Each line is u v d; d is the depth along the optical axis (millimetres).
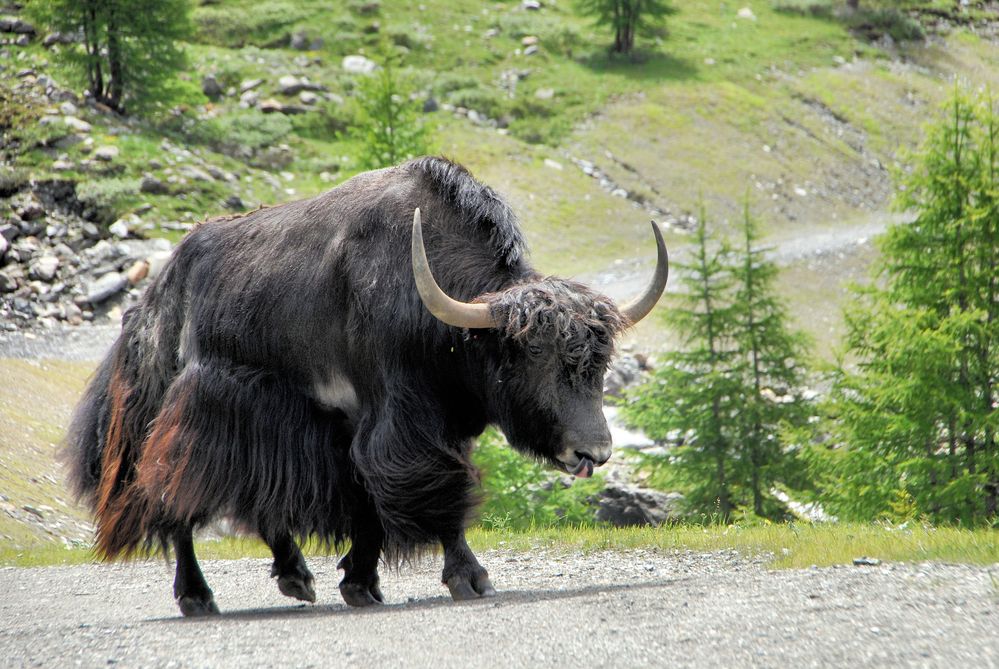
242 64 176125
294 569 27141
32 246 116438
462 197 25766
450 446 24906
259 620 22547
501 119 179625
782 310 77312
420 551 24781
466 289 24938
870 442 59656
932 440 59844
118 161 133125
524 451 23984
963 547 25656
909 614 18125
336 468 25625
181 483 26000
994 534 29078
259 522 25984
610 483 77625
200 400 26297
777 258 143750
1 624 26109
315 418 25859
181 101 153500
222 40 189375
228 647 18906
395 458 24250
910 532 31344
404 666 16656
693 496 71312
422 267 22703
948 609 18375
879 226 160750
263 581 34344
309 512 25547
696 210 160875
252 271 26734
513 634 18531
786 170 176625
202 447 26109
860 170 182375
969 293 62219
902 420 58688
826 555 26391
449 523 24609
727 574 25328
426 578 32281
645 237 150500
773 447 71438
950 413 58875
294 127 162250
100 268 114750
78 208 124562
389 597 28297
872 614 18250
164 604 29984
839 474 61938
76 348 98750
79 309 108938
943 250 62906
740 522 57469
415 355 24547
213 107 163500
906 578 21547
